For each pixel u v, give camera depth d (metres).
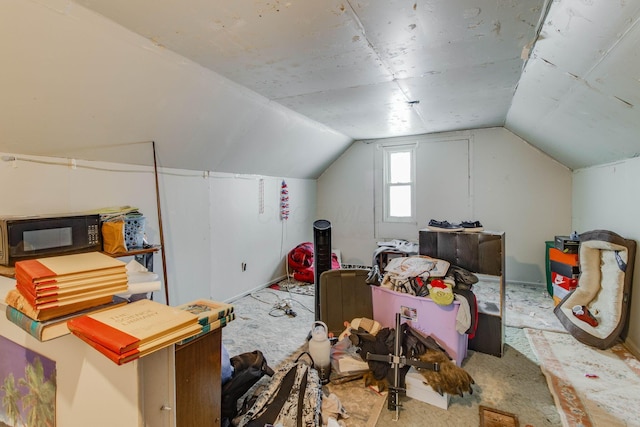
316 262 2.82
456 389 1.75
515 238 4.18
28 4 1.29
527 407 1.78
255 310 3.35
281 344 2.54
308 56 1.98
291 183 4.84
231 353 2.38
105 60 1.70
